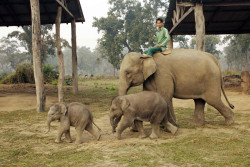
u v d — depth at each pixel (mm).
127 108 4965
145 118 5074
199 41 8773
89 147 4590
